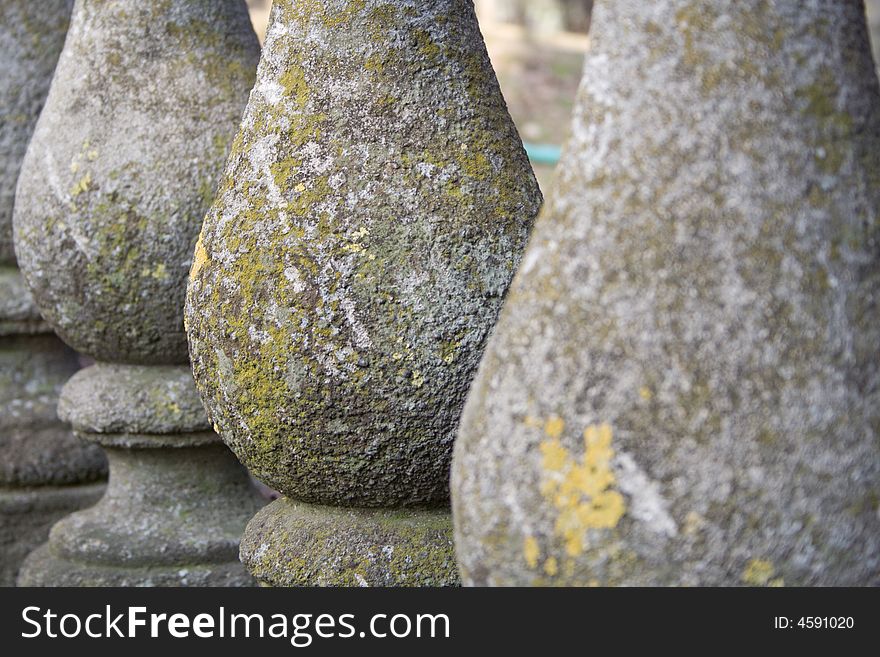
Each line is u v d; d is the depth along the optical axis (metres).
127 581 3.31
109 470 3.80
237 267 2.34
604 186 1.64
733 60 1.62
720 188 1.59
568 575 1.62
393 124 2.33
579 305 1.63
